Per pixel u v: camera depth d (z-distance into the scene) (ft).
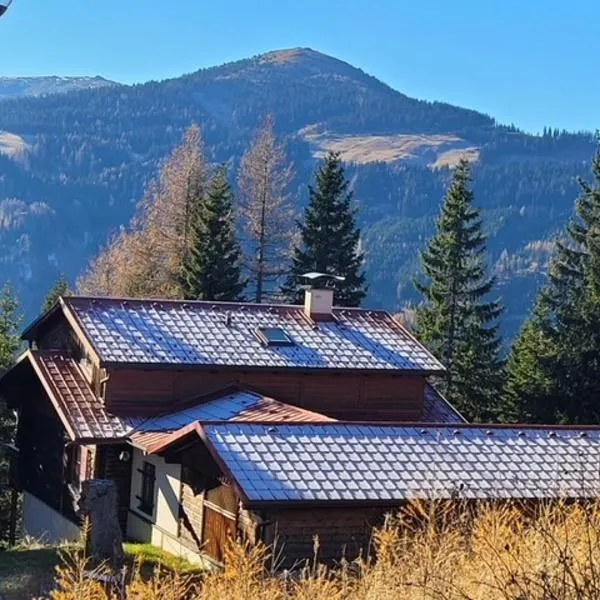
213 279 196.24
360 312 129.70
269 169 219.20
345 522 77.46
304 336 120.57
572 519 39.37
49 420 120.67
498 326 191.01
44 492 121.90
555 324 182.91
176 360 108.68
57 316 123.85
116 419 106.73
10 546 113.91
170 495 96.53
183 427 97.40
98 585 44.60
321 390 116.37
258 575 47.98
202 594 43.91
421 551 43.62
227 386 111.96
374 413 118.32
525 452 87.56
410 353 121.60
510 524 48.26
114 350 107.96
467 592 34.09
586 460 85.10
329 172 203.72
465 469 82.64
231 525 82.94
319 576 45.73
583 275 185.57
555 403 174.19
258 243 217.36
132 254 230.68
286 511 76.38
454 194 192.03
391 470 81.10
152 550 93.45
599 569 31.14
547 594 30.09
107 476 106.32
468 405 187.01
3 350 138.00
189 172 226.38
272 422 86.12
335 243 202.49
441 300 190.60
